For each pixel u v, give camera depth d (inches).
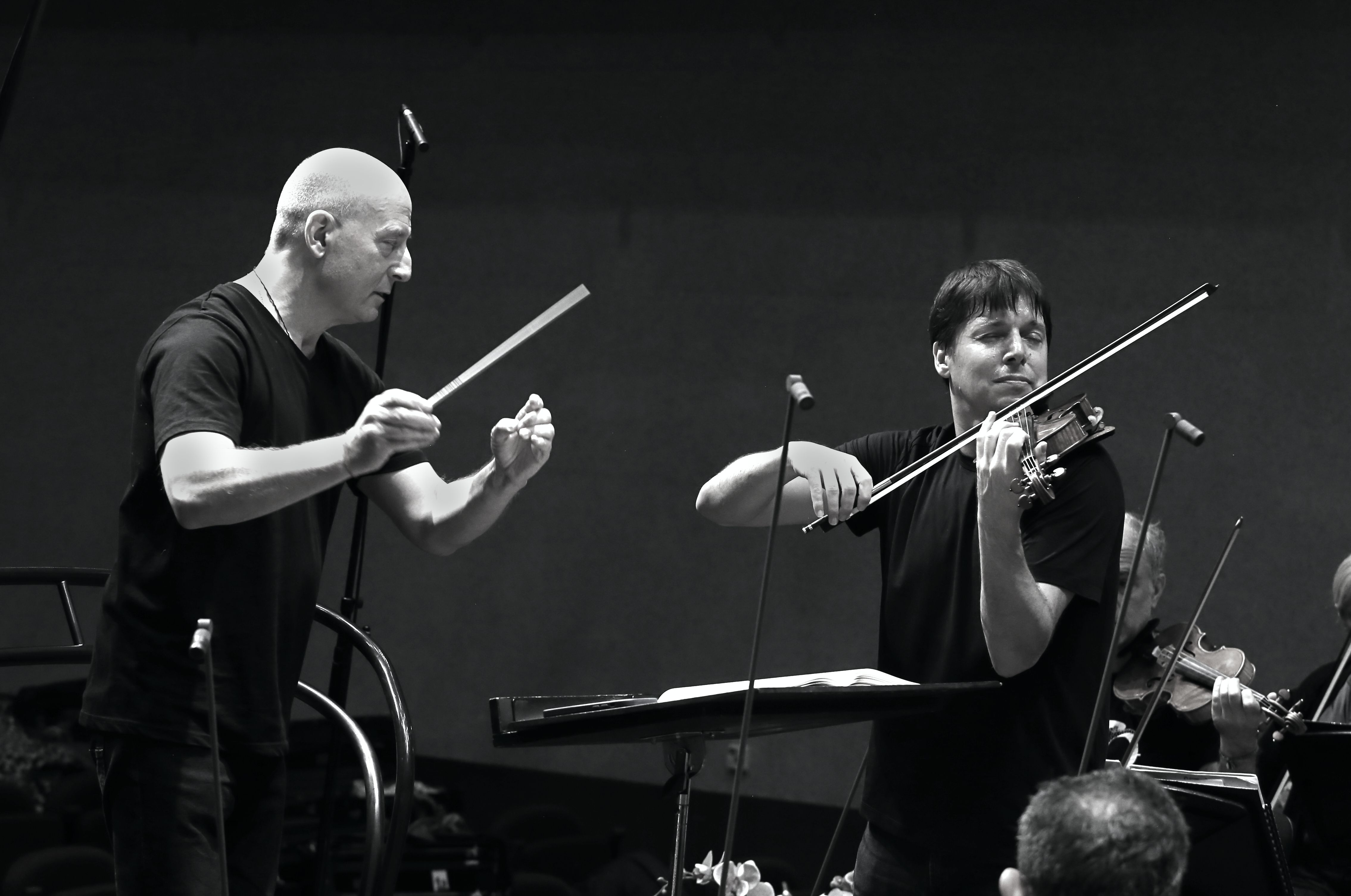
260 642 146.3
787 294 479.8
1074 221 449.7
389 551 514.9
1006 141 458.9
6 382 545.6
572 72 506.9
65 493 537.3
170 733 140.1
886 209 471.2
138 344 536.1
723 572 479.5
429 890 404.2
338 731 198.2
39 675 529.0
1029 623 141.6
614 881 383.2
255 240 528.7
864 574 464.1
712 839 463.5
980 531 140.3
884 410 466.3
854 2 477.7
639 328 495.5
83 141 547.2
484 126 514.6
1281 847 166.9
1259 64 435.2
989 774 152.1
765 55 486.9
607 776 479.8
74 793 437.4
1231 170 436.8
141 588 143.2
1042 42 456.4
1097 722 110.2
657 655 482.3
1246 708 236.1
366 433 133.4
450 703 500.1
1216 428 432.5
